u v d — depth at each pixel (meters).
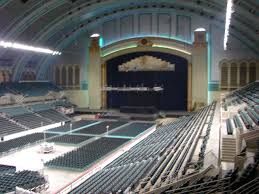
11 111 40.97
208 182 12.05
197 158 17.34
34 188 18.80
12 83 46.75
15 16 38.06
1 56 43.53
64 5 41.19
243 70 47.03
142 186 15.05
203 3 40.38
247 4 31.38
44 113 45.22
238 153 17.14
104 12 49.38
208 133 23.44
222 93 47.88
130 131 38.75
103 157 26.91
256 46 43.38
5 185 18.66
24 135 36.62
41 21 42.50
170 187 12.93
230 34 46.19
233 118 27.44
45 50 49.78
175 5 46.75
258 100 28.95
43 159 26.95
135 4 47.06
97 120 47.97
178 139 25.81
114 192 15.29
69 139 34.06
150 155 22.53
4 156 27.98
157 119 48.28
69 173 23.16
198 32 48.38
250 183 11.09
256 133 18.41
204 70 48.53
